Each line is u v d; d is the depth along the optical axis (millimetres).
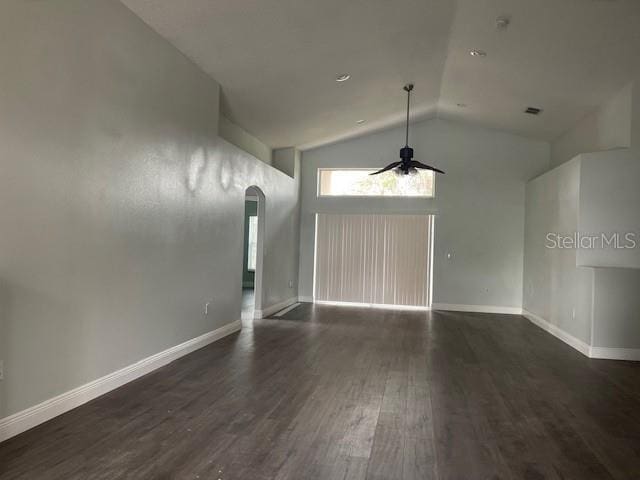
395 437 3033
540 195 7738
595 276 5461
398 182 9320
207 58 4926
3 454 2629
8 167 2758
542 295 7434
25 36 2852
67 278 3246
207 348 5359
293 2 4180
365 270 9398
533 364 5082
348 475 2514
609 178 5715
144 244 4160
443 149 9141
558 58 5387
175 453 2713
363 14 4605
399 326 7172
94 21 3457
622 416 3529
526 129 8359
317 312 8289
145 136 4133
